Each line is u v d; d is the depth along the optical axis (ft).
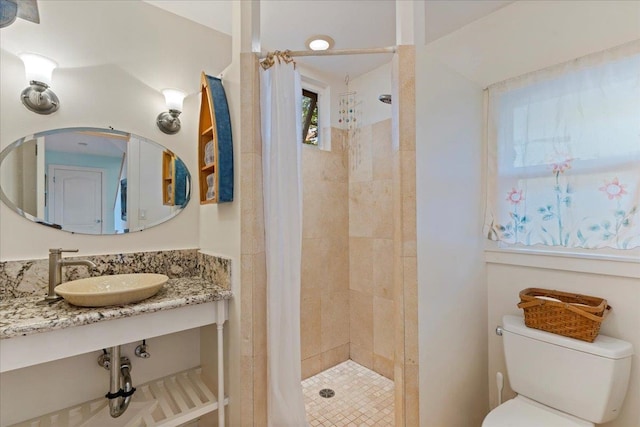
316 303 7.74
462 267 5.45
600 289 4.71
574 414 4.32
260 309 4.71
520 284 5.60
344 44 7.09
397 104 4.58
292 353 4.83
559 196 5.07
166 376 5.67
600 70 4.64
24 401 4.42
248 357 4.56
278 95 4.74
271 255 4.71
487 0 5.56
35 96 4.61
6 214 4.47
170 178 5.97
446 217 5.11
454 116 5.32
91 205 5.17
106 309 3.91
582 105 4.81
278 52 4.79
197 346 6.04
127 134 5.51
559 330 4.55
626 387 4.20
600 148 4.64
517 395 5.22
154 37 5.83
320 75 8.09
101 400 4.91
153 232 5.79
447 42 6.66
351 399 6.67
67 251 4.47
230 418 4.90
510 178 5.64
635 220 4.35
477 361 5.76
